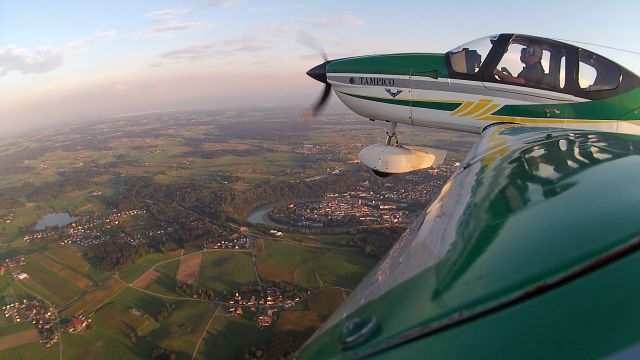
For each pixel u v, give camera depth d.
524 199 2.20
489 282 1.41
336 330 1.54
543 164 2.96
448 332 1.24
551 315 1.18
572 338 1.08
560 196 2.11
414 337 1.26
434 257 1.82
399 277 1.75
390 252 2.26
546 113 7.84
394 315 1.42
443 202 2.72
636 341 1.00
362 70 10.27
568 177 2.46
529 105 7.94
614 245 1.43
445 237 2.01
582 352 1.02
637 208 1.74
